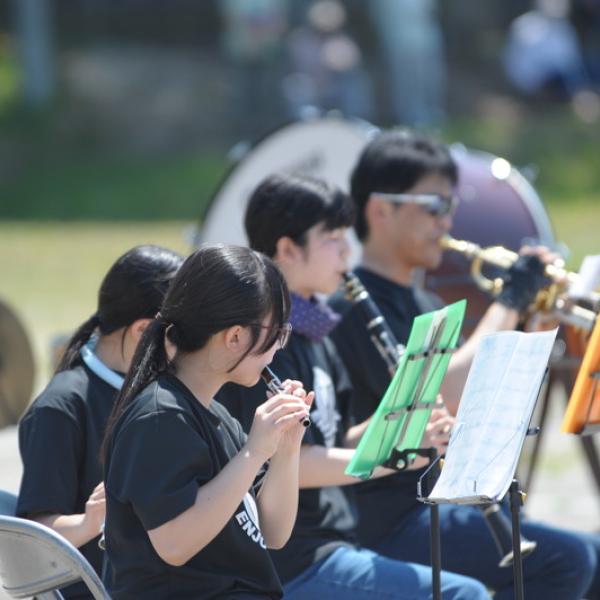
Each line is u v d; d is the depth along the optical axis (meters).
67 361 12.24
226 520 10.08
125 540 10.30
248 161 22.25
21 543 10.53
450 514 14.35
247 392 12.37
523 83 72.00
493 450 10.28
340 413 13.59
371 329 13.84
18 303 39.72
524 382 10.38
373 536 14.31
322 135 21.95
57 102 72.06
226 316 10.25
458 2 81.56
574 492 22.52
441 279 18.89
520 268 14.84
